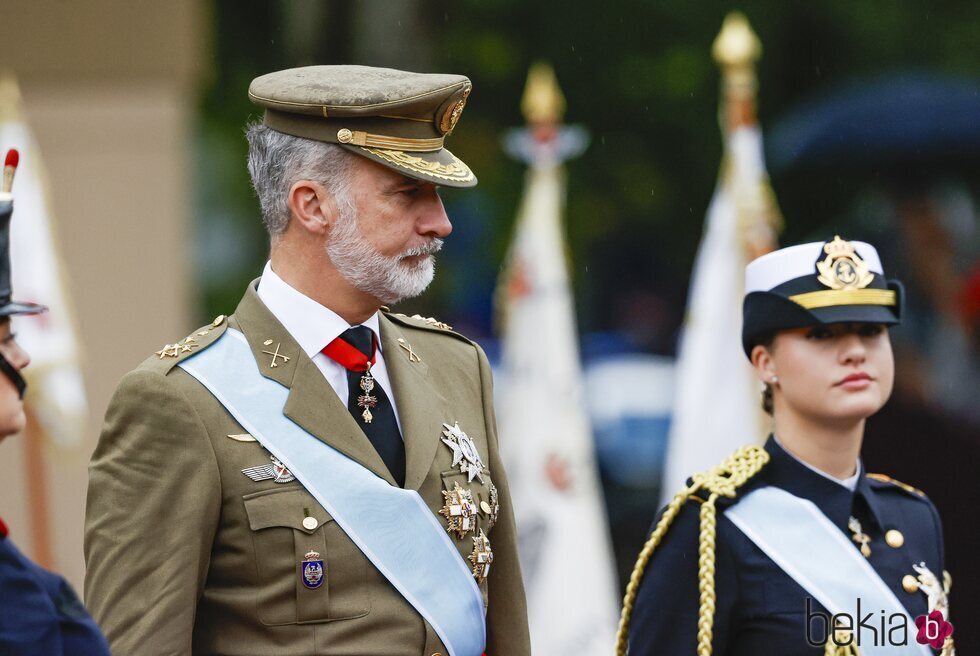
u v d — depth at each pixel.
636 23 44.56
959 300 26.45
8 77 25.19
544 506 23.03
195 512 12.20
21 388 10.43
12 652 10.03
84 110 27.00
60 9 26.81
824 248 13.20
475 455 13.38
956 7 44.03
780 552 13.08
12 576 10.15
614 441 37.91
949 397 25.69
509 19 44.47
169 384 12.47
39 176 21.11
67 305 20.91
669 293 44.62
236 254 44.75
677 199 45.06
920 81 33.16
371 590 12.45
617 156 44.84
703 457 21.17
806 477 13.35
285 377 12.77
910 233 27.48
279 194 13.04
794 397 13.24
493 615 13.85
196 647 12.45
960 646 24.03
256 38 42.81
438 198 13.28
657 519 13.59
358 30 38.03
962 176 28.64
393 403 13.24
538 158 23.31
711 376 21.17
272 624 12.23
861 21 43.69
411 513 12.63
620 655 13.62
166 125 27.23
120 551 12.20
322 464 12.55
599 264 44.88
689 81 44.22
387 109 12.84
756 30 44.09
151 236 27.20
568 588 22.92
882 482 13.82
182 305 27.55
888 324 13.16
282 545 12.30
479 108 44.31
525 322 23.25
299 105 12.85
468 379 13.99
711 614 12.91
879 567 13.25
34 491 20.58
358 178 12.87
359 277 12.91
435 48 40.94
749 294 13.50
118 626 12.05
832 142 29.12
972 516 24.59
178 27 27.14
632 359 42.28
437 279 42.03
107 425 12.55
